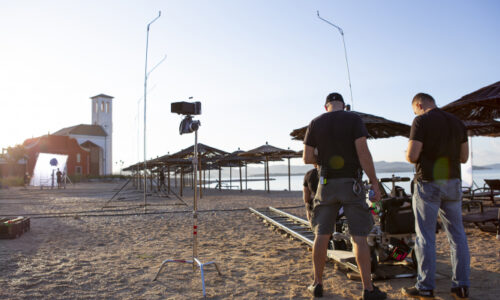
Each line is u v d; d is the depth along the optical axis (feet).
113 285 13.89
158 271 14.67
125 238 24.40
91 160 262.26
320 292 12.11
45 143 212.23
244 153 82.58
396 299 11.81
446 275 14.16
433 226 11.85
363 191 11.41
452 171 11.71
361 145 11.30
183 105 14.75
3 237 24.07
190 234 25.70
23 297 12.62
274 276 14.73
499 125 34.35
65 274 15.48
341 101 12.64
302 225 28.27
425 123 11.82
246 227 28.73
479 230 23.91
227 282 14.05
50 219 35.19
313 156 12.39
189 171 121.90
